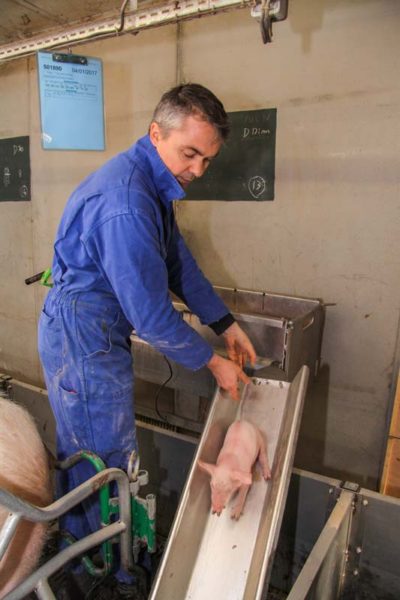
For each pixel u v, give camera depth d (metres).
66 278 1.17
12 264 2.91
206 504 1.20
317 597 1.00
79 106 1.55
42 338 1.21
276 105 1.79
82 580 1.23
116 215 0.99
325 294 1.83
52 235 2.66
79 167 2.44
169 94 1.02
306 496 1.32
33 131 2.58
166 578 1.01
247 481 1.08
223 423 1.31
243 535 1.13
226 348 1.60
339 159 1.70
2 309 3.04
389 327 1.72
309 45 1.67
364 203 1.68
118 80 2.19
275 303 1.91
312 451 1.98
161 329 1.04
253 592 0.94
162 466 1.56
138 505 1.13
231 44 1.84
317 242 1.81
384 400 1.77
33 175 2.65
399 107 1.56
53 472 1.14
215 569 1.10
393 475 1.59
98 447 1.19
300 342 1.62
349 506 1.19
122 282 1.01
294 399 1.23
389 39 1.53
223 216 2.01
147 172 1.10
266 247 1.93
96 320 1.14
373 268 1.71
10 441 0.96
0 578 0.89
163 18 1.18
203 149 1.03
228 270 2.06
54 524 1.35
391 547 1.21
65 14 2.10
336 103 1.67
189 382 1.62
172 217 1.30
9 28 2.27
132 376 1.24
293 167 1.80
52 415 1.82
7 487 0.90
